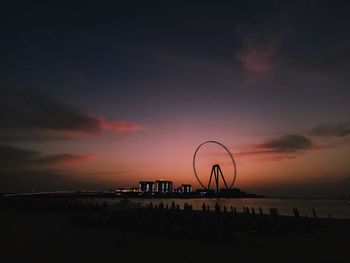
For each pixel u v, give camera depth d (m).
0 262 17.22
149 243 21.78
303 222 26.62
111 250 19.86
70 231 27.42
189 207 29.59
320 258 17.45
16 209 52.06
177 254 18.66
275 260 17.11
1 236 25.03
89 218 31.34
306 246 20.44
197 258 17.72
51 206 47.97
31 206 48.91
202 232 22.64
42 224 32.22
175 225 24.97
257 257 17.77
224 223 25.73
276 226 25.08
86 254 18.81
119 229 28.02
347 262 16.67
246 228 26.19
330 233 25.50
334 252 18.80
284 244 21.12
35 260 17.58
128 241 22.58
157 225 25.30
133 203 22.39
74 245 21.39
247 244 21.27
